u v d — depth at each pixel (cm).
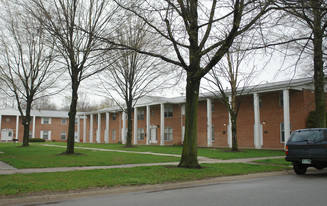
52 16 1547
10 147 2770
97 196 750
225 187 862
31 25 2167
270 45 1290
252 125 2933
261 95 2906
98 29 1582
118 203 653
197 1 1189
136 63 2714
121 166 1306
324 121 1491
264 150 2483
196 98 1205
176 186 893
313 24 1409
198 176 1002
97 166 1309
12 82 2683
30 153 1977
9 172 1081
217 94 3009
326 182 942
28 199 684
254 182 963
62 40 1542
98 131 4866
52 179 905
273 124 2780
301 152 1103
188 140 1200
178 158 1677
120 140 4578
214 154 2016
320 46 1427
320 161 1059
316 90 1512
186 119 1215
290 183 926
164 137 3888
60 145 3344
